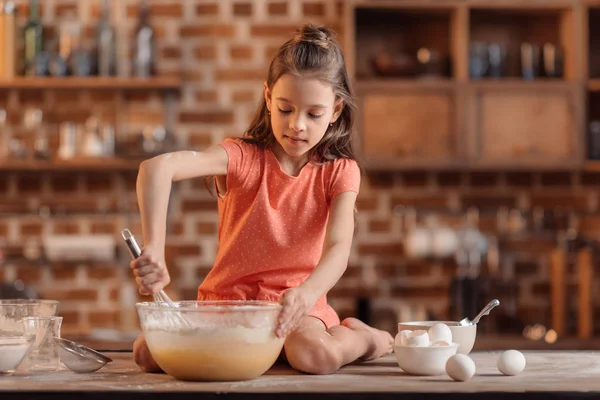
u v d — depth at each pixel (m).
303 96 1.64
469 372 1.40
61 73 3.99
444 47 4.16
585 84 3.90
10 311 1.61
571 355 1.78
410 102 3.88
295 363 1.52
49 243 3.95
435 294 4.17
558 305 4.01
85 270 4.17
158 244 1.52
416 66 4.02
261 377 1.47
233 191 1.80
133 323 4.07
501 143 3.89
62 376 1.47
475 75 3.94
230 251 1.76
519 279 4.18
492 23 4.18
